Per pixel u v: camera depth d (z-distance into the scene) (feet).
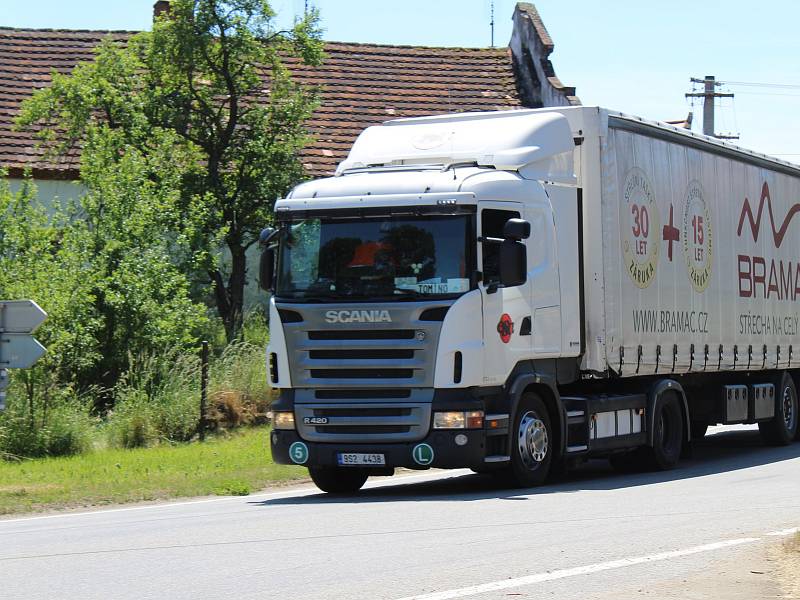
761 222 87.51
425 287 56.65
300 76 143.64
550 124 63.67
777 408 89.76
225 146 114.62
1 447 79.10
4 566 37.09
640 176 69.21
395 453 56.59
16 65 136.26
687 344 74.33
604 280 64.69
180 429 87.92
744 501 53.06
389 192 57.98
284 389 58.85
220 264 119.85
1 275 85.61
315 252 58.49
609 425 66.23
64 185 121.49
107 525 47.65
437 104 145.18
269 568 36.11
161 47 111.45
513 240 56.34
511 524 45.37
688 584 33.99
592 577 34.88
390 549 39.50
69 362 88.38
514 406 58.90
